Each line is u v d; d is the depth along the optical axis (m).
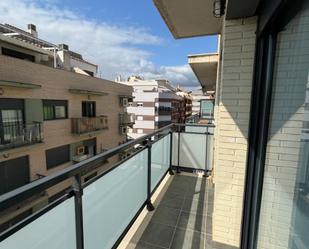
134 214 1.95
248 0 1.34
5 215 6.04
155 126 28.19
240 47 1.70
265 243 1.48
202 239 1.89
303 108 1.05
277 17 1.19
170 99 31.42
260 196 1.55
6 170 7.21
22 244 0.78
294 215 1.13
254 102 1.59
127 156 1.73
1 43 8.72
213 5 2.07
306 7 0.94
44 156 8.59
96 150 12.15
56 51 11.77
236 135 1.78
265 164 1.51
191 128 3.44
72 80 9.91
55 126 9.09
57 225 0.95
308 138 0.99
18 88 7.23
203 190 2.80
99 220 1.34
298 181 1.09
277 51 1.38
